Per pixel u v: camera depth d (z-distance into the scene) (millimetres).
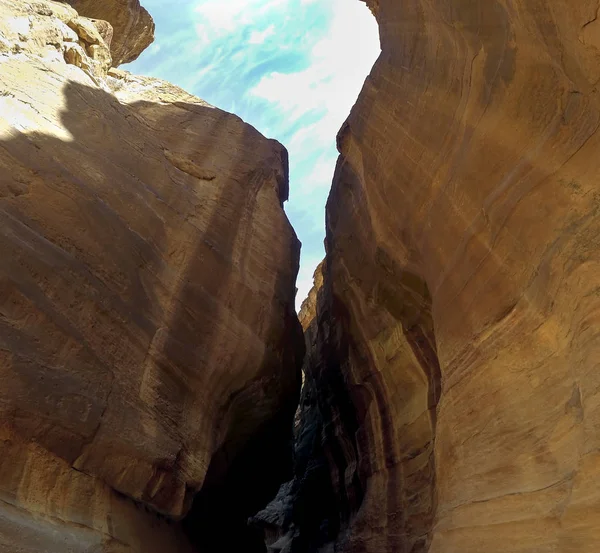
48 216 7570
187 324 9273
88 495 6328
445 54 8344
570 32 4766
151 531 7301
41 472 5895
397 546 9883
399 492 10352
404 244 9609
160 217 9867
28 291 6582
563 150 5465
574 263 4969
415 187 9117
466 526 5938
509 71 6367
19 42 9680
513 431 5637
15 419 5797
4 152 7547
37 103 8883
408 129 9719
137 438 7254
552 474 4926
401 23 10320
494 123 6785
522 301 5887
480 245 6863
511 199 6195
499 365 6121
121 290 8172
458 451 6617
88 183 8656
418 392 10406
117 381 7336
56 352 6594
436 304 7945
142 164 10523
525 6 5332
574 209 5223
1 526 5074
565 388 5035
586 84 4996
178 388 8516
